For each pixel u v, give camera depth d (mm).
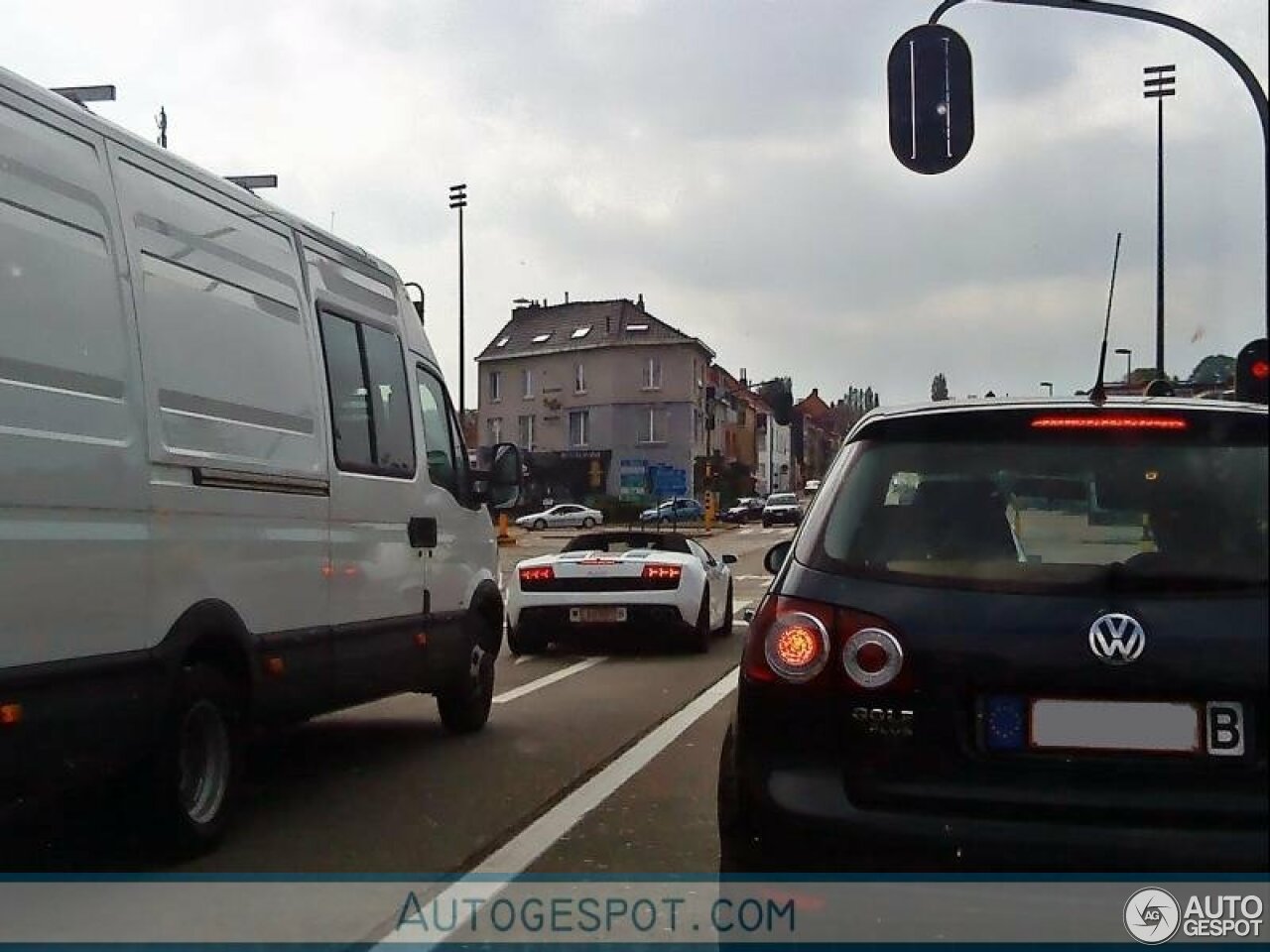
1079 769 3785
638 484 65500
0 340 4898
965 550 4051
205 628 6113
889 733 3883
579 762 8461
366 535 7859
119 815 5934
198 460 6109
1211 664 3771
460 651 9219
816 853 3855
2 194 4988
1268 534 3963
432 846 6414
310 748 8984
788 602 4090
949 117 10562
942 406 4500
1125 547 3990
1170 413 4230
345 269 8109
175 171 6230
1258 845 3676
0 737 4789
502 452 9820
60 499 5137
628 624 14242
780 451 113812
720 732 9516
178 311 6090
